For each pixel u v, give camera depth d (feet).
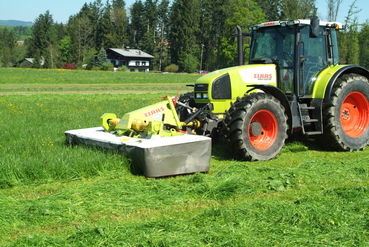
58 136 28.68
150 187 17.98
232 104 23.94
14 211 14.83
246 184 18.28
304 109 26.18
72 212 14.99
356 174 20.79
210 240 12.32
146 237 12.52
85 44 349.61
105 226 13.38
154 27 371.76
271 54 26.76
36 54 328.90
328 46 27.63
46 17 357.00
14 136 29.04
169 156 19.84
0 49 403.75
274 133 24.26
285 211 14.55
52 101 61.98
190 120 24.14
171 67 303.48
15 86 104.83
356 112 28.45
